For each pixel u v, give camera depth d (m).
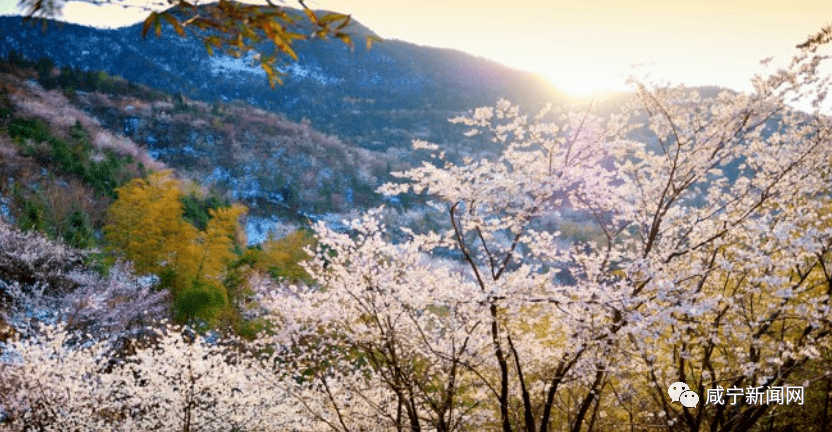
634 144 7.80
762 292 8.18
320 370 8.98
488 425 10.14
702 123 7.46
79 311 18.05
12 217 28.00
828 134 7.35
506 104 7.50
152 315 19.78
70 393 12.03
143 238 23.39
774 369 7.45
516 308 6.81
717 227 7.70
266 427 11.94
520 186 7.31
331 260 7.82
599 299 6.54
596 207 8.42
